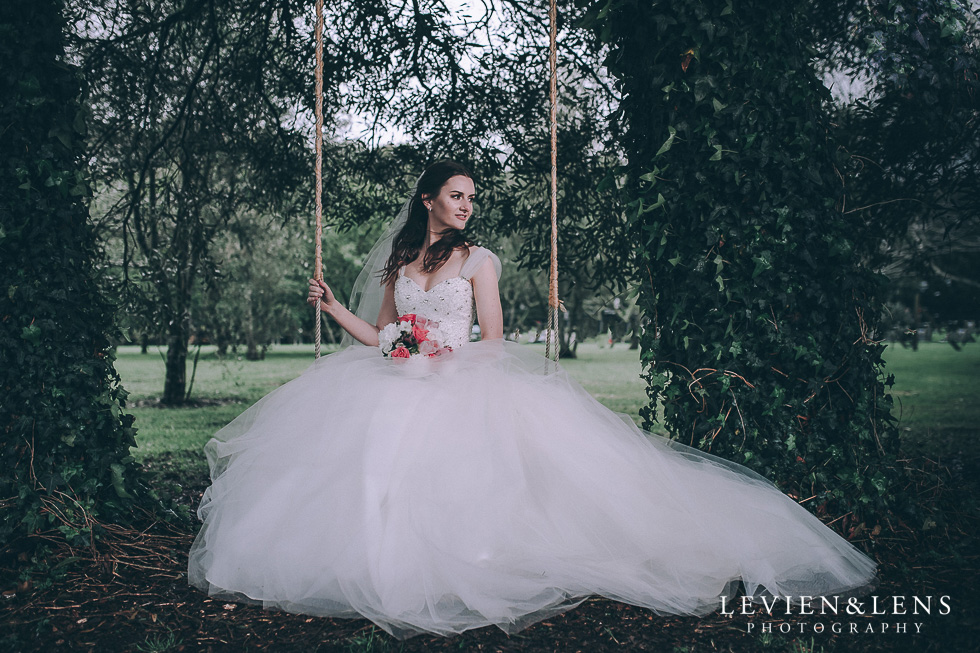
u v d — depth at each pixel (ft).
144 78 19.80
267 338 74.43
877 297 10.41
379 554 7.73
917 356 73.56
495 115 19.90
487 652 7.07
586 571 8.12
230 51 20.61
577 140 19.99
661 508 8.68
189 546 10.30
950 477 12.41
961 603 8.10
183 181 23.13
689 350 9.82
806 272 9.75
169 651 7.17
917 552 9.53
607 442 9.11
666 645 7.26
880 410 10.31
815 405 9.92
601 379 50.03
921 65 9.98
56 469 9.71
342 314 10.64
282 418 9.37
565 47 18.78
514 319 77.77
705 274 9.64
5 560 9.06
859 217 10.68
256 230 36.32
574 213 20.80
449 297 9.78
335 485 8.28
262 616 8.02
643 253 10.09
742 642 7.34
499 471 8.46
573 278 22.02
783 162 9.55
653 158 9.76
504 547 8.16
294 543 8.07
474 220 21.12
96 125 20.22
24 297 9.37
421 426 8.63
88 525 9.62
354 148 21.66
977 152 13.65
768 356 9.68
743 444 9.61
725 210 9.48
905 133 13.84
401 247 10.55
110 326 10.78
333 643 7.29
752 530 8.72
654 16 9.43
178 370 36.83
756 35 9.55
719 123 9.41
